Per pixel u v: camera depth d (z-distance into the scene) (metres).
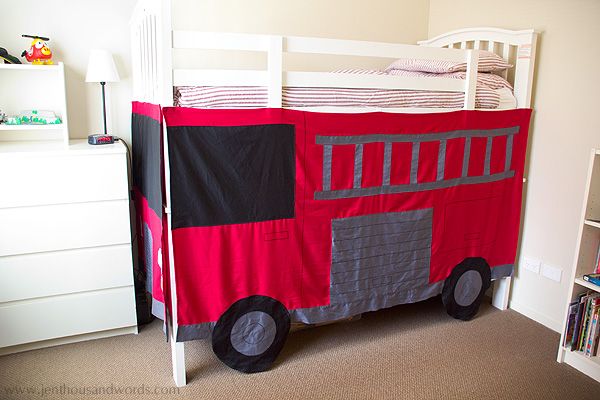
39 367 2.12
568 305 2.16
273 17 2.86
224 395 1.94
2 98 2.45
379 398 1.94
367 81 2.13
